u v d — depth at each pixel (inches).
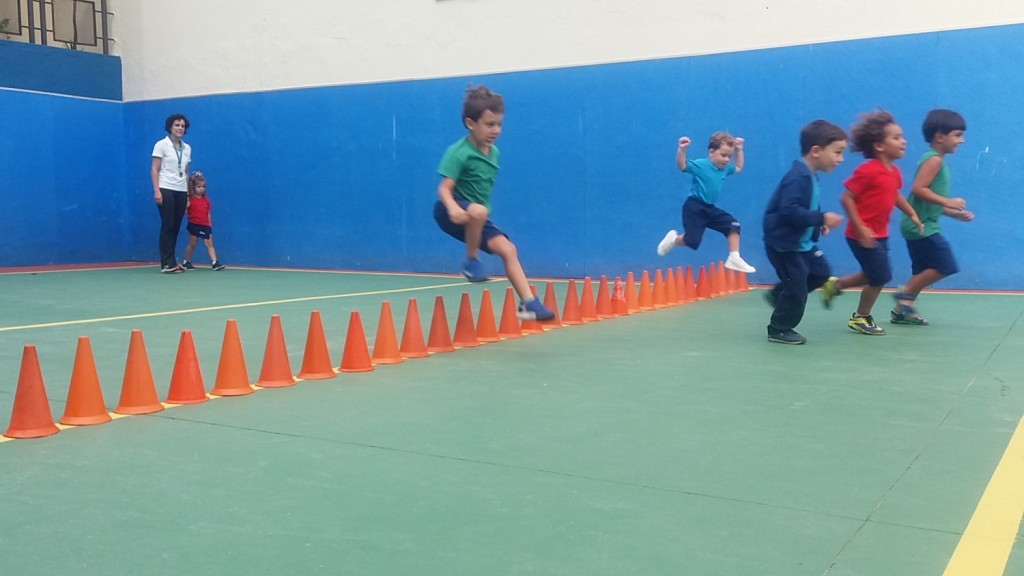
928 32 358.6
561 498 108.3
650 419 146.9
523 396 165.3
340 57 493.7
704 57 400.8
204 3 536.1
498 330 246.7
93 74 556.7
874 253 230.4
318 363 184.7
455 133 462.0
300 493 110.9
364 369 190.9
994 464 120.9
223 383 169.3
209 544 94.6
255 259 529.3
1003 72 347.6
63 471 120.4
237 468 121.5
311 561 90.0
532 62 441.1
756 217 396.2
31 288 387.5
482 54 453.4
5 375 187.0
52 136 535.2
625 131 419.8
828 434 136.8
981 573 86.0
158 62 557.6
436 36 464.8
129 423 146.9
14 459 126.1
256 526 99.7
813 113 381.4
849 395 163.8
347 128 492.1
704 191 325.4
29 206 525.0
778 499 107.5
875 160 233.8
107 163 564.7
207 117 537.6
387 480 115.8
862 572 86.4
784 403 157.8
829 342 226.5
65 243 544.1
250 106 522.0
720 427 141.4
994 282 355.6
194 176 491.5
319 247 507.2
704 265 406.6
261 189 522.6
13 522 101.1
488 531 97.7
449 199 206.5
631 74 416.5
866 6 370.0
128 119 569.3
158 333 246.8
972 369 187.8
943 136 244.4
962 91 354.6
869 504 105.5
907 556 90.2
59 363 200.4
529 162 442.6
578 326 264.4
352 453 128.3
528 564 88.8
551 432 139.0
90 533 97.8
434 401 161.6
